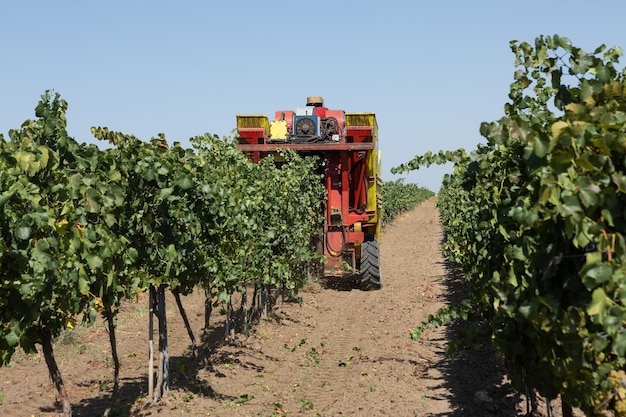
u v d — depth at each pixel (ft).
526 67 14.75
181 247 22.88
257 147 44.52
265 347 32.63
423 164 18.69
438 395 23.43
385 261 69.97
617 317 9.10
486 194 16.47
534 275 11.59
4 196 13.34
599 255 9.20
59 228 15.33
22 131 17.39
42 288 14.33
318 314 40.73
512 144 14.34
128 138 21.15
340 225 46.01
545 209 10.14
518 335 13.41
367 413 21.52
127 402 23.94
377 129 49.34
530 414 19.19
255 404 23.50
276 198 34.47
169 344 33.19
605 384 10.25
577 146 9.82
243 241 28.58
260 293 38.86
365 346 32.35
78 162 17.72
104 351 31.24
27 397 24.57
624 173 10.07
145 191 21.09
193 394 24.71
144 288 21.02
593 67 11.64
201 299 45.11
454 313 16.25
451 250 40.98
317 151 46.16
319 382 26.63
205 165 23.90
